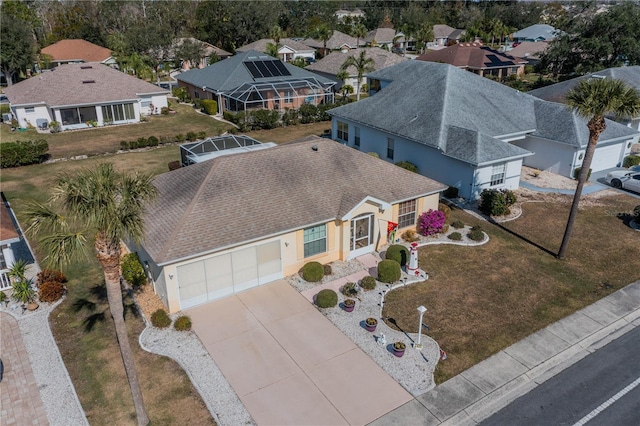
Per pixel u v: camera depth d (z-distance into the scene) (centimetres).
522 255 2472
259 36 9938
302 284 2173
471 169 3045
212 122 5241
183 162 3362
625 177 3334
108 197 1174
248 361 1708
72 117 4881
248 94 5188
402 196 2470
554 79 6875
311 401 1541
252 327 1886
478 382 1631
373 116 3894
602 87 2072
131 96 5119
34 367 1667
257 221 2083
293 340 1819
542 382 1644
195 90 6156
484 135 3169
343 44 9650
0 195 2997
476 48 7588
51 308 1995
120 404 1520
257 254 2086
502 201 2906
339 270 2295
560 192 3284
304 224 2141
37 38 10044
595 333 1889
